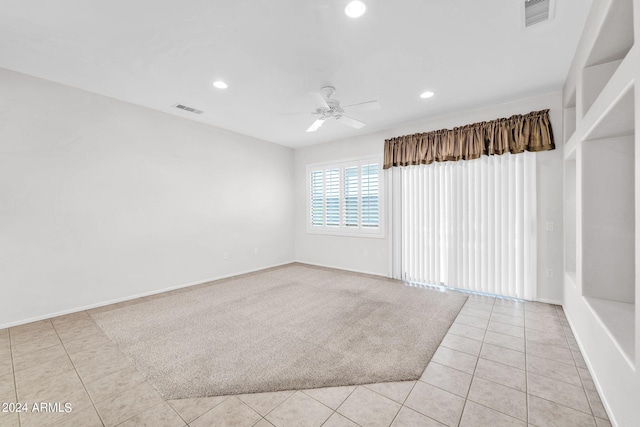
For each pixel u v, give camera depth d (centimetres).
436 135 432
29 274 306
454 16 213
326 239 586
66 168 329
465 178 408
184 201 443
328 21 218
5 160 292
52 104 319
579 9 208
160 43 247
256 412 172
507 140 371
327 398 184
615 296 228
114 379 204
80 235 341
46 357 235
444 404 177
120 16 212
